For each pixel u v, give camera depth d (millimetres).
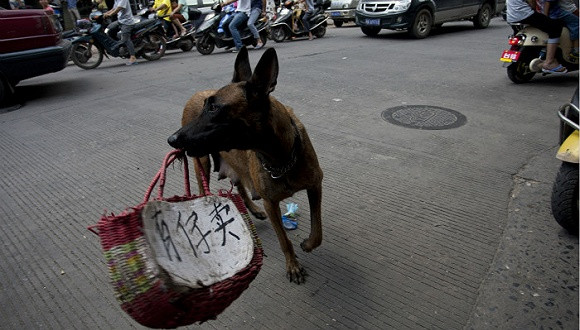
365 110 6004
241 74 2555
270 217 2762
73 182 4395
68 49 8320
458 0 12586
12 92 7621
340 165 4402
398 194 3775
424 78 7531
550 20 6367
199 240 1803
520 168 4105
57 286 2855
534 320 2352
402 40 12047
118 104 7090
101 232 1640
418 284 2693
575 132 2900
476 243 3055
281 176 2525
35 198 4109
